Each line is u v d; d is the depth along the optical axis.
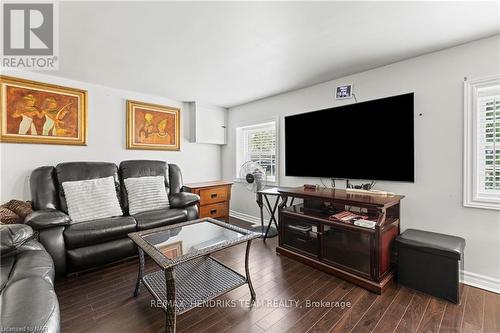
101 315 1.63
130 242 2.37
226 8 1.54
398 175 2.34
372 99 2.57
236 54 2.22
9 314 0.81
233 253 2.69
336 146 2.79
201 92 3.44
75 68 2.53
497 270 1.91
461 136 2.05
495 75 1.89
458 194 2.07
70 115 2.84
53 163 2.75
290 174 3.30
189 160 4.08
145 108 3.50
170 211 2.74
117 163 3.26
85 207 2.43
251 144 4.16
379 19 1.67
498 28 1.78
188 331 1.49
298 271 2.27
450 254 1.74
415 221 2.30
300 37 1.92
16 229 1.50
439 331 1.47
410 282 1.95
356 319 1.59
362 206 2.00
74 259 2.06
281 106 3.51
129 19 1.65
